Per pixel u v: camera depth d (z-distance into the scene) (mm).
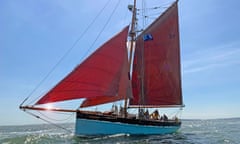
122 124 22188
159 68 28969
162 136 25297
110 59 22031
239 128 52750
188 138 25531
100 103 21969
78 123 21078
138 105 27422
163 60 29344
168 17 30266
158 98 28438
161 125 26125
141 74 28109
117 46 22828
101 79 21141
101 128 21297
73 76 19969
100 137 21281
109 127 21578
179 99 29719
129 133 22469
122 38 23422
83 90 20109
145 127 23859
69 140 21812
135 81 28188
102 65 21453
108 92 21375
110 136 21578
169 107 28953
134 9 27469
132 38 27031
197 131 41844
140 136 23312
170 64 29766
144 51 28672
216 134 33562
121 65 22859
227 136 29875
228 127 59125
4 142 23500
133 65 28703
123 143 18750
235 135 31531
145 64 28438
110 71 21844
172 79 29609
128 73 25078
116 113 23828
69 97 19562
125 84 23094
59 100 19281
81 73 20312
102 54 21641
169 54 29859
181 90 30078
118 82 22359
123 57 23172
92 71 20812
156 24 29469
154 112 27750
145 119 23984
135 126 22969
